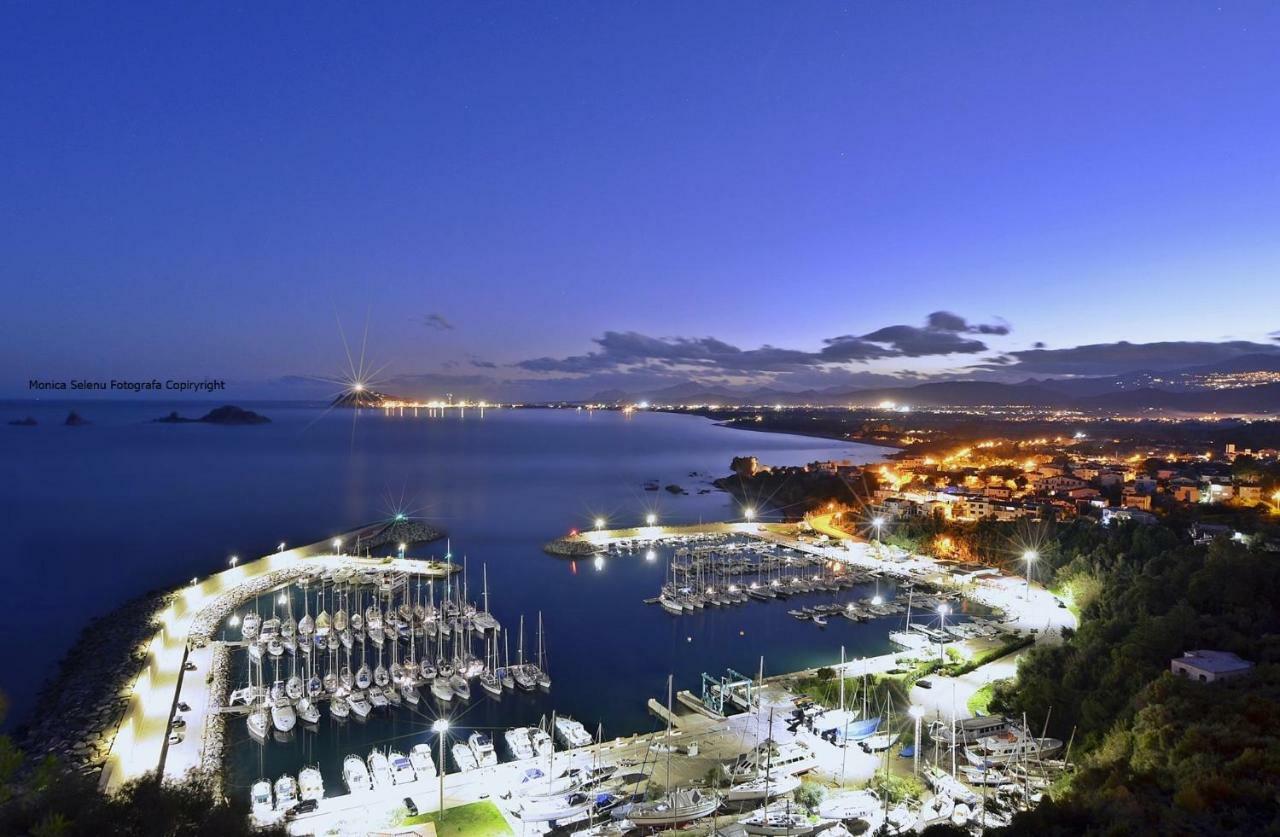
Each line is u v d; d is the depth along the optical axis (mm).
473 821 61188
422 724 83375
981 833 49938
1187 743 47500
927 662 96125
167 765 70875
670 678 89938
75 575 152875
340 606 126812
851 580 145375
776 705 84188
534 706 89312
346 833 58781
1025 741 69688
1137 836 37469
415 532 190500
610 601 136750
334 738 79688
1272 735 47969
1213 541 106875
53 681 96500
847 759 71188
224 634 110312
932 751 72250
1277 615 81625
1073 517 182750
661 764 70500
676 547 177875
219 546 180875
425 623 115375
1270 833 35562
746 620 125250
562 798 63031
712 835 56594
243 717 83188
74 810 27938
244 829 33125
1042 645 94875
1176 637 76125
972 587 134250
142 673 87062
